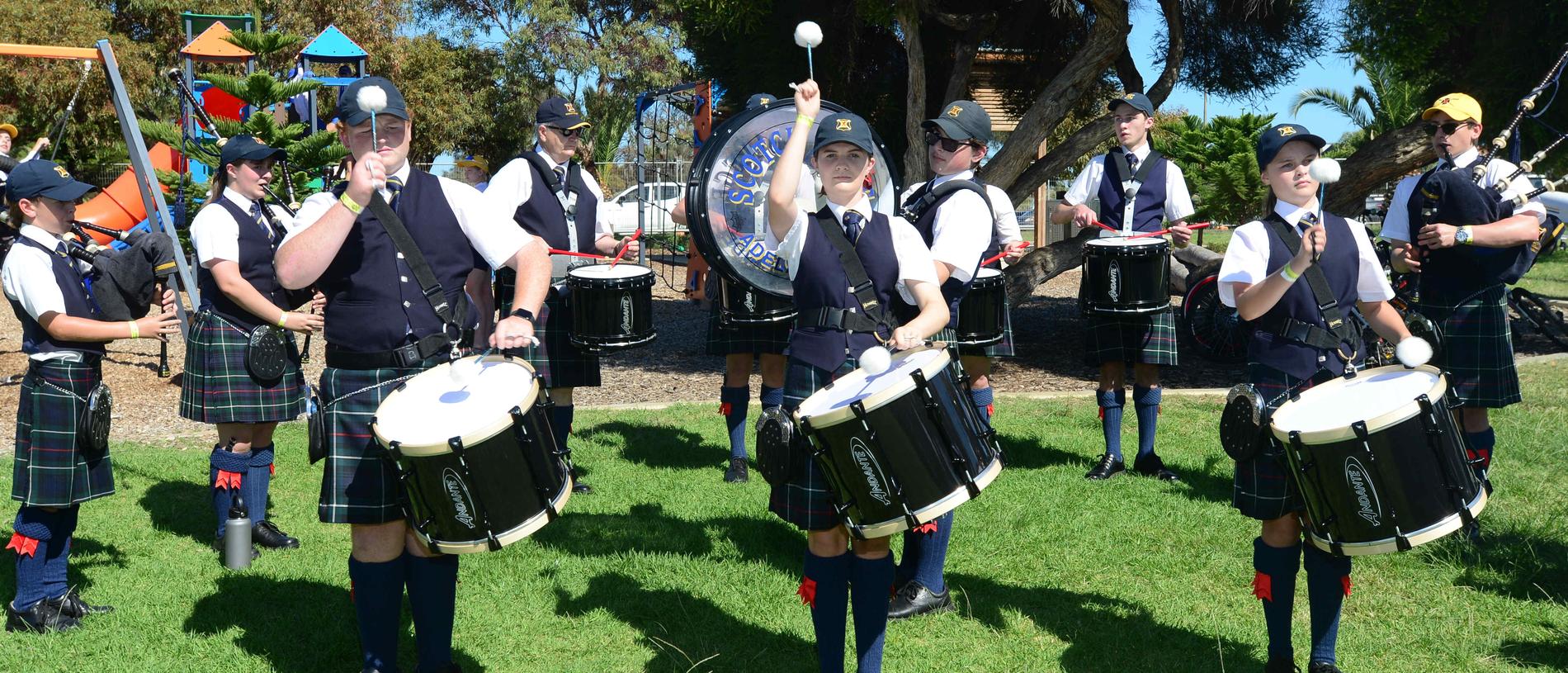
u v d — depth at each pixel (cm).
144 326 338
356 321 271
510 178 495
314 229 256
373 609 278
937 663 314
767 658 319
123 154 1673
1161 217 530
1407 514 244
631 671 311
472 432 236
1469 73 882
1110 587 371
